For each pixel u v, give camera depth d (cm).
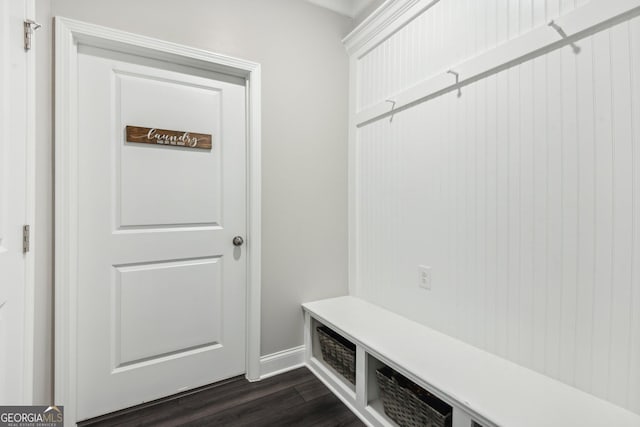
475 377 118
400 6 176
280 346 200
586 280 107
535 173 120
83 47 148
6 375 96
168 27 162
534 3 120
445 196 156
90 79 149
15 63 99
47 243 134
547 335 118
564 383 113
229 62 177
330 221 218
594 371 106
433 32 160
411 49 174
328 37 216
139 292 162
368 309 195
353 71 220
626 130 98
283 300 200
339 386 172
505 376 119
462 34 146
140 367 162
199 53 168
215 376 183
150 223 164
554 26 112
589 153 106
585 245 108
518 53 123
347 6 222
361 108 214
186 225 174
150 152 163
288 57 200
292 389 179
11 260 98
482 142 139
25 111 106
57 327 137
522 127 124
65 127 138
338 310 194
